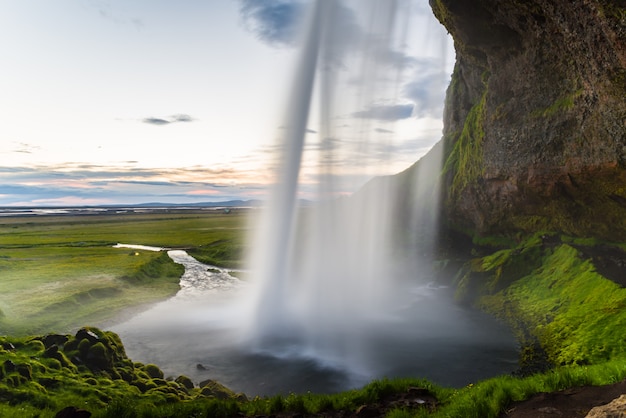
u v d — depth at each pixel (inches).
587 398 454.3
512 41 1893.5
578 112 1622.8
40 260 2822.3
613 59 1210.6
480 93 2881.4
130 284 2222.0
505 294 1678.2
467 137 2699.3
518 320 1438.2
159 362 1219.9
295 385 1047.0
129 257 3031.5
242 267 3024.1
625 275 1332.4
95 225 7352.4
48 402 690.2
